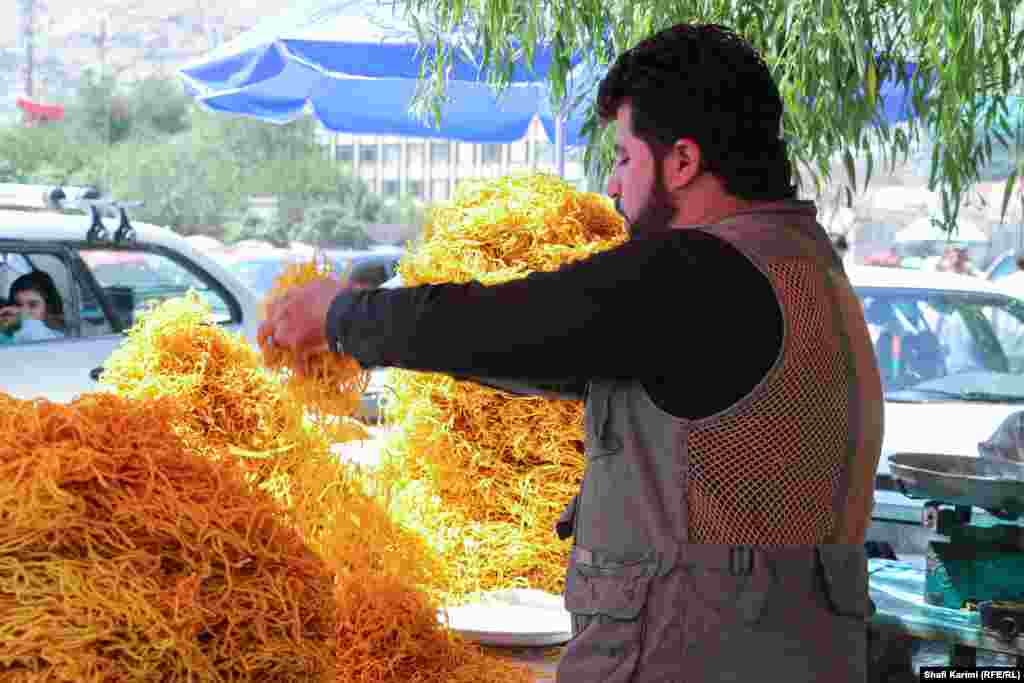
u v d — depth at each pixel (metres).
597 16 2.93
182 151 41.69
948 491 2.28
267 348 1.58
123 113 44.56
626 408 1.37
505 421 2.32
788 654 1.33
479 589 2.28
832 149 2.92
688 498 1.33
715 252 1.32
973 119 3.01
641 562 1.35
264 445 2.02
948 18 2.74
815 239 1.41
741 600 1.32
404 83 6.63
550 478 2.32
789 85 2.78
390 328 1.39
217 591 1.47
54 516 1.40
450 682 1.85
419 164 48.16
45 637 1.32
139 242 6.31
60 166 38.72
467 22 3.32
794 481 1.33
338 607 1.85
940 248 17.06
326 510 2.02
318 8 5.39
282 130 42.81
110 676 1.35
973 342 5.27
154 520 1.46
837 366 1.35
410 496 2.35
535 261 2.34
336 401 1.59
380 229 40.84
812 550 1.35
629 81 1.42
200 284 6.62
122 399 1.66
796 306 1.33
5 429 1.50
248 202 41.00
